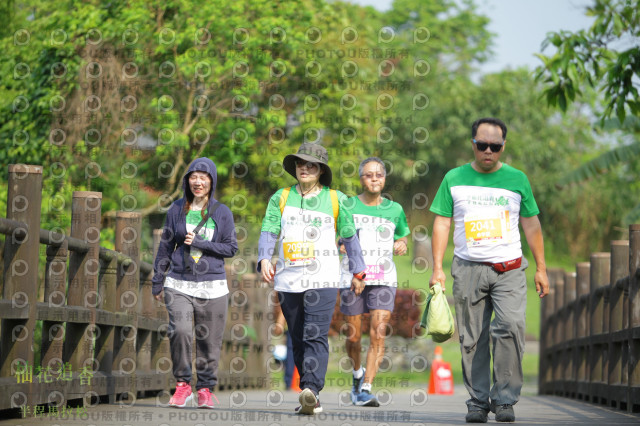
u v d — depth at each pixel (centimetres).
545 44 1959
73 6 3438
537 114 8469
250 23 3422
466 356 1538
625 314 2081
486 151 1506
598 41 1962
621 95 1900
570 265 8794
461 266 1536
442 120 8225
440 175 8312
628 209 8162
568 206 8481
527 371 5534
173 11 3494
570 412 1912
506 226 1518
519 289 1518
